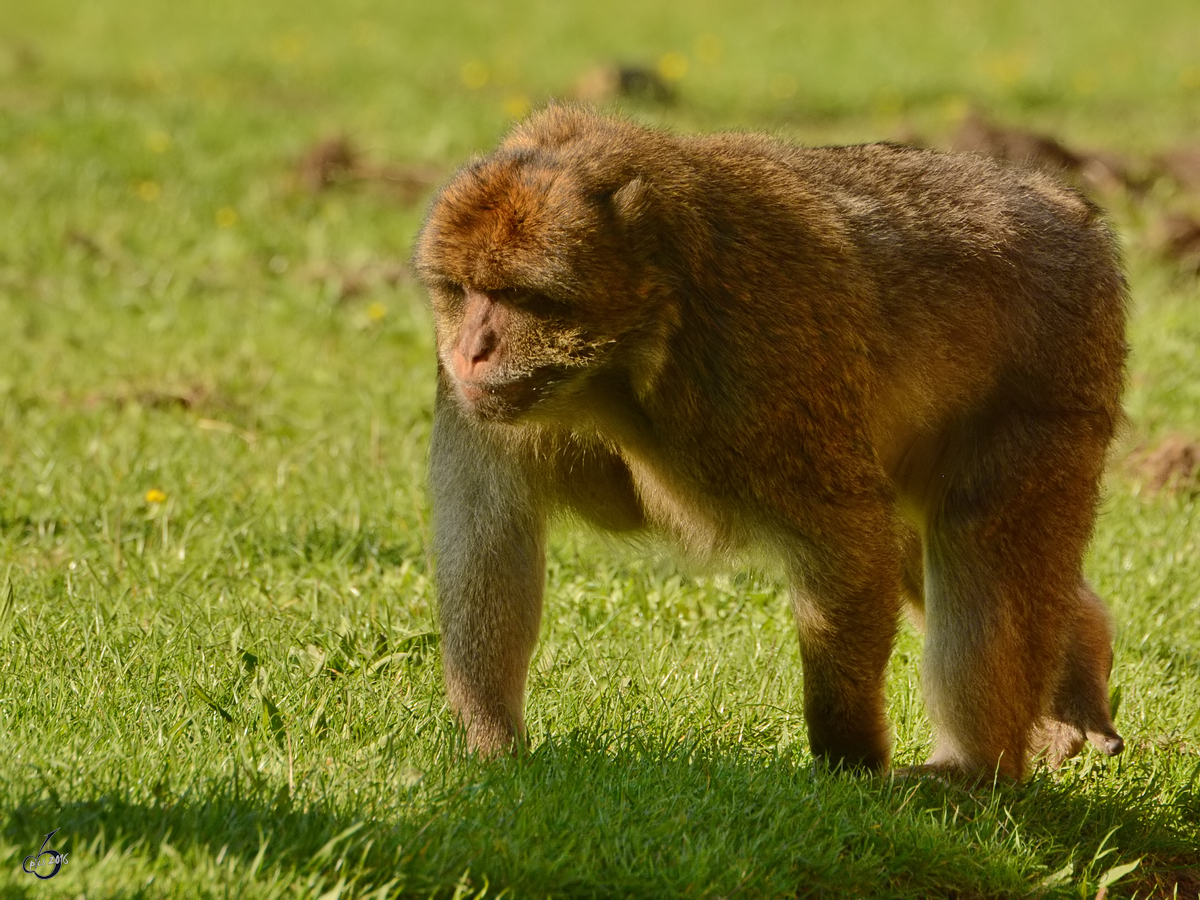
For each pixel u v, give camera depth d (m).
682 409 8.98
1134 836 9.86
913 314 9.84
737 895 8.21
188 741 9.24
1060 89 37.72
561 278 8.48
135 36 41.97
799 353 8.98
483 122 31.88
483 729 9.49
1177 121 35.00
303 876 7.45
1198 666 12.22
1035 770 10.82
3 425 15.80
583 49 41.84
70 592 11.66
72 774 8.17
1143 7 49.09
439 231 8.72
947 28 45.88
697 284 8.82
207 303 20.56
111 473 14.37
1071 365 10.49
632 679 11.01
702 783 9.27
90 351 18.45
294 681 10.41
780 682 11.36
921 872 8.88
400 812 8.26
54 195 25.16
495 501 9.52
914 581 11.60
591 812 8.59
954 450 10.45
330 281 21.08
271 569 12.70
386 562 13.10
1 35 41.25
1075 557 10.42
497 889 7.84
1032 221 10.60
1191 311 20.84
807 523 9.18
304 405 17.06
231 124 30.55
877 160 10.43
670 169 8.98
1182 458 15.79
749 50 41.91
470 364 8.72
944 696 10.26
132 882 7.06
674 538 9.91
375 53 40.72
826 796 9.20
